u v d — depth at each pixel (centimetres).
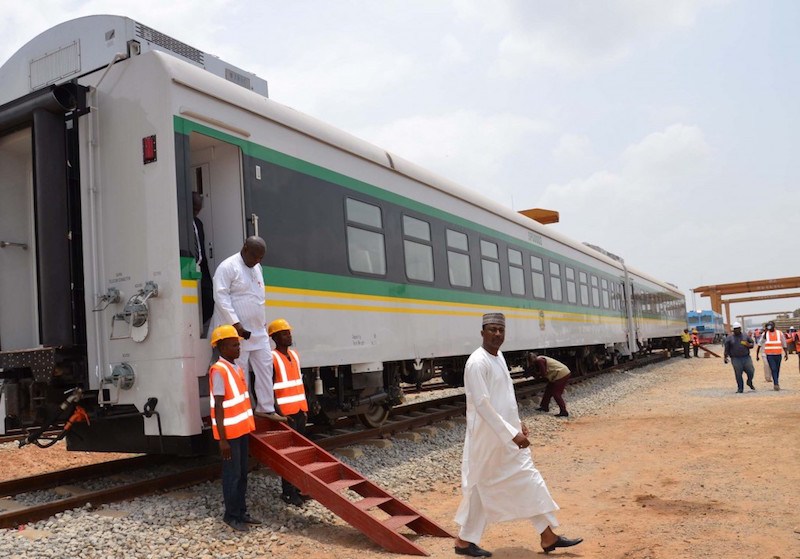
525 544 530
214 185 718
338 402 898
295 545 526
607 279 2280
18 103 643
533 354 1331
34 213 686
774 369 1630
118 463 756
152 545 505
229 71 812
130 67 643
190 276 612
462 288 1175
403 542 509
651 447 930
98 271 639
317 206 812
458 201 1212
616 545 516
